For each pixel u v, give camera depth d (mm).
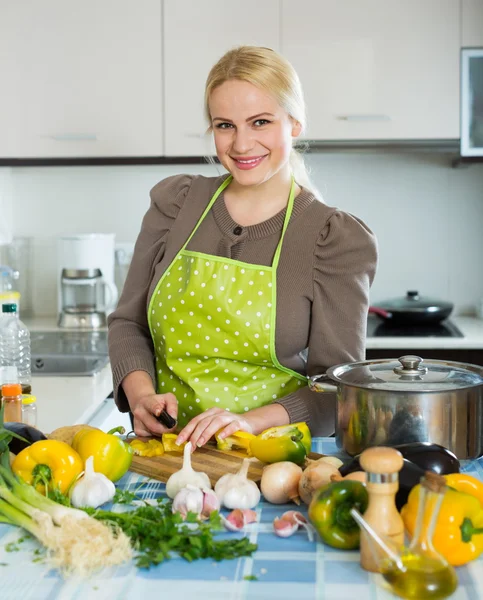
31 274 3607
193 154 3152
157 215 1827
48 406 2049
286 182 1714
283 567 1008
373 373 1377
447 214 3488
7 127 3176
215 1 3086
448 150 3193
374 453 998
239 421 1467
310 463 1285
